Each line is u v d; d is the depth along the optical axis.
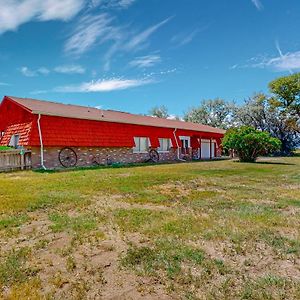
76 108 22.00
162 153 25.50
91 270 3.47
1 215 5.83
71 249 4.11
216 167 17.75
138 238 4.51
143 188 9.18
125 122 21.95
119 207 6.56
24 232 4.84
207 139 31.84
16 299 2.83
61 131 18.06
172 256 3.81
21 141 17.23
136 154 23.22
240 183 10.52
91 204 6.84
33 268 3.51
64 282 3.19
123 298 2.88
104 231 4.84
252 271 3.42
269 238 4.46
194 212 6.08
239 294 2.91
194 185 9.95
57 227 5.04
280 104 43.31
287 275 3.32
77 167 17.88
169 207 6.59
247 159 24.20
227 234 4.62
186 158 28.23
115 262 3.69
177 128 26.72
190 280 3.21
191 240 4.39
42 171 15.24
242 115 44.91
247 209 6.33
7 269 3.46
